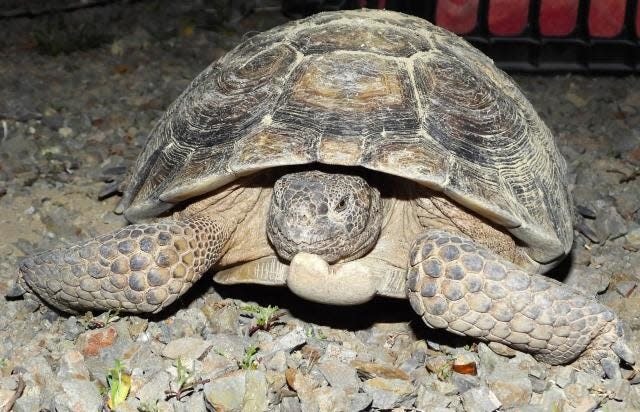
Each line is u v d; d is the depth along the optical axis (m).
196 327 0.50
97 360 0.47
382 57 0.50
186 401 0.44
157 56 0.94
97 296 0.48
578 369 0.47
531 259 0.51
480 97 0.50
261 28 1.02
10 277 0.56
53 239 0.61
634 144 0.76
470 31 0.91
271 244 0.50
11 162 0.70
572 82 0.90
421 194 0.48
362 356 0.48
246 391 0.44
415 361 0.48
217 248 0.49
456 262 0.45
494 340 0.46
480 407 0.44
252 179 0.49
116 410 0.43
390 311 0.52
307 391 0.44
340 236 0.47
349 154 0.46
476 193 0.46
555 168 0.54
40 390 0.45
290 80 0.49
